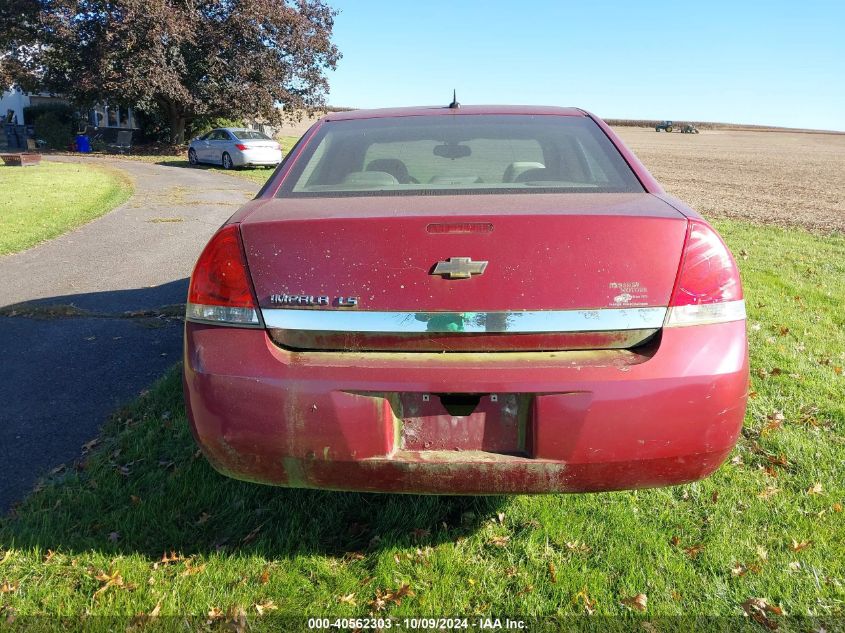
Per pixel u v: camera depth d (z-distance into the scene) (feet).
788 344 15.64
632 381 6.34
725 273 6.75
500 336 6.51
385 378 6.39
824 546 7.98
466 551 7.99
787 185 86.58
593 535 8.25
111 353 14.97
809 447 10.34
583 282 6.48
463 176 8.75
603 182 8.25
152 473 9.52
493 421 6.61
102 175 63.46
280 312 6.66
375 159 9.10
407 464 6.52
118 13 95.30
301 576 7.52
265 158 76.64
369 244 6.57
